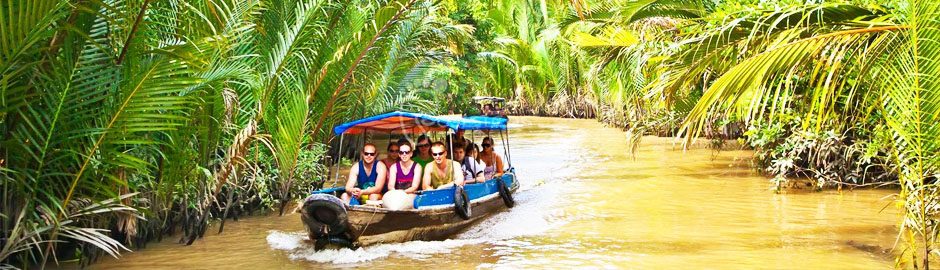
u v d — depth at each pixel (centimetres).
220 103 930
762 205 1141
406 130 1163
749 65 659
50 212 663
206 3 816
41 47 650
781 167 1268
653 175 1531
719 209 1116
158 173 882
